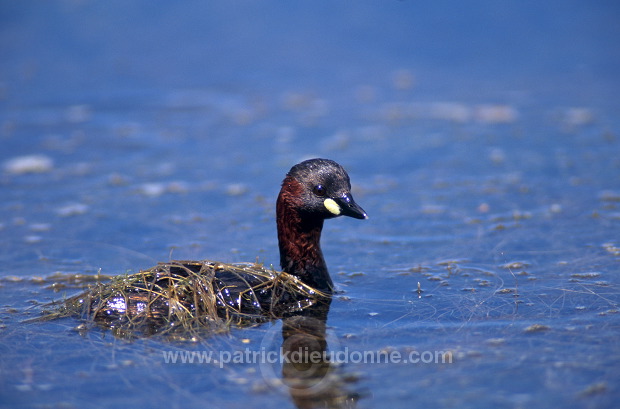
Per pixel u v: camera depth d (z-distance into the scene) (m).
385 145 17.31
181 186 15.18
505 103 19.91
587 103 19.53
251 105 20.52
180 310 9.23
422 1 28.47
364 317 9.26
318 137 17.95
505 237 12.16
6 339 8.74
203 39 25.89
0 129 18.48
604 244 11.59
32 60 23.92
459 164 15.95
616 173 14.88
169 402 7.22
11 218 13.59
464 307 9.45
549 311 9.20
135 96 21.11
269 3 28.59
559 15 27.12
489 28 26.34
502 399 7.05
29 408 7.13
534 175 15.06
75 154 17.03
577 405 6.91
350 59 24.20
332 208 9.99
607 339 8.27
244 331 8.92
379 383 7.49
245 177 15.60
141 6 28.39
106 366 8.02
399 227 12.95
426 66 23.44
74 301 9.73
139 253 11.97
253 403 7.18
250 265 10.36
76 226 13.20
